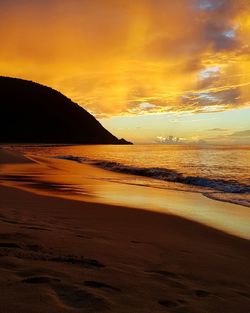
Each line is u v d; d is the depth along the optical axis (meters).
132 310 2.91
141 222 8.05
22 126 148.00
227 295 3.69
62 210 8.80
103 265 4.12
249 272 4.70
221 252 5.79
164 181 18.17
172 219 8.68
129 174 22.02
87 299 2.98
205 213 9.69
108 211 9.23
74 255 4.38
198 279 4.18
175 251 5.50
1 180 16.48
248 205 11.15
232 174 20.69
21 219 6.61
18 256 4.01
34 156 43.31
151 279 3.87
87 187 15.09
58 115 164.25
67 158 40.16
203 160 35.25
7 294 2.87
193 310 3.14
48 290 3.04
